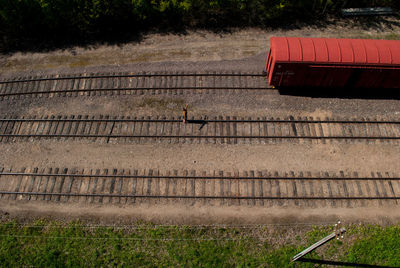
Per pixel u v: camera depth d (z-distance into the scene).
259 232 16.59
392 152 18.80
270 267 15.82
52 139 19.55
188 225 16.78
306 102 20.52
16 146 19.38
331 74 19.25
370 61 18.59
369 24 24.38
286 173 17.97
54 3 21.97
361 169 18.22
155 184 17.78
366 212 17.00
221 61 22.44
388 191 17.52
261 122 19.67
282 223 16.75
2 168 18.59
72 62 22.81
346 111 20.14
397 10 24.97
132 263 15.92
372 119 19.80
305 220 16.80
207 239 16.45
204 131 19.44
